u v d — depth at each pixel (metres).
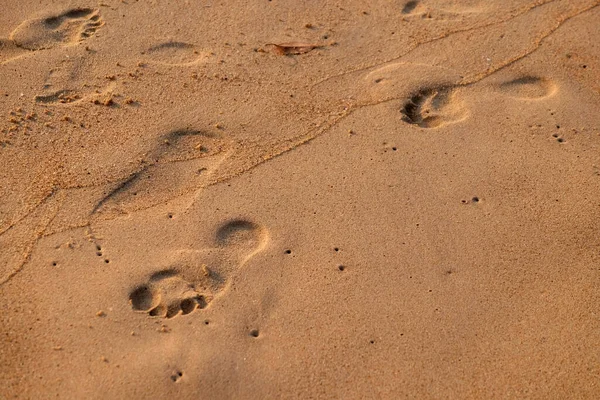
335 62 2.46
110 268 2.08
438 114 2.36
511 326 2.04
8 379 1.95
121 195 2.19
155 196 2.19
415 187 2.22
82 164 2.23
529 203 2.20
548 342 2.02
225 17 2.54
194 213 2.16
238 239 2.13
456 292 2.07
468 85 2.42
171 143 2.28
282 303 2.05
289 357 1.99
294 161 2.25
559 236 2.15
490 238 2.14
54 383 1.95
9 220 2.14
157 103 2.35
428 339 2.02
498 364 1.99
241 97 2.37
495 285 2.08
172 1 2.57
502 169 2.25
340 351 2.00
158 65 2.43
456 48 2.50
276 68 2.44
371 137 2.30
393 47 2.50
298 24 2.54
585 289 2.09
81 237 2.12
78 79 2.39
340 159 2.26
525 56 2.49
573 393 1.97
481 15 2.59
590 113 2.37
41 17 2.51
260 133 2.30
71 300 2.04
